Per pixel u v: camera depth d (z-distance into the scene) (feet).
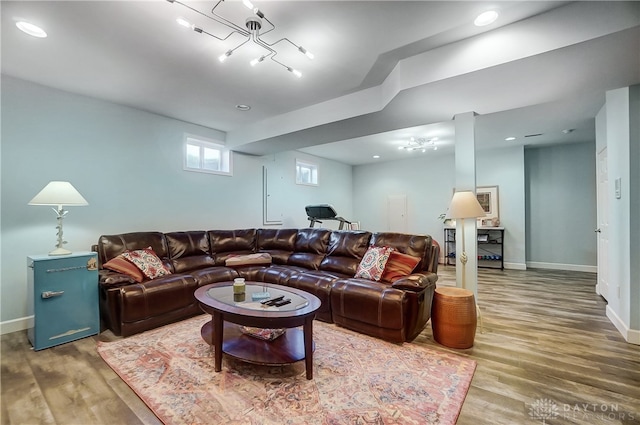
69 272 8.87
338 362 7.53
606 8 6.21
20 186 9.96
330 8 6.66
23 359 7.74
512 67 7.52
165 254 12.31
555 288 15.03
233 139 16.30
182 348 8.29
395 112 10.78
